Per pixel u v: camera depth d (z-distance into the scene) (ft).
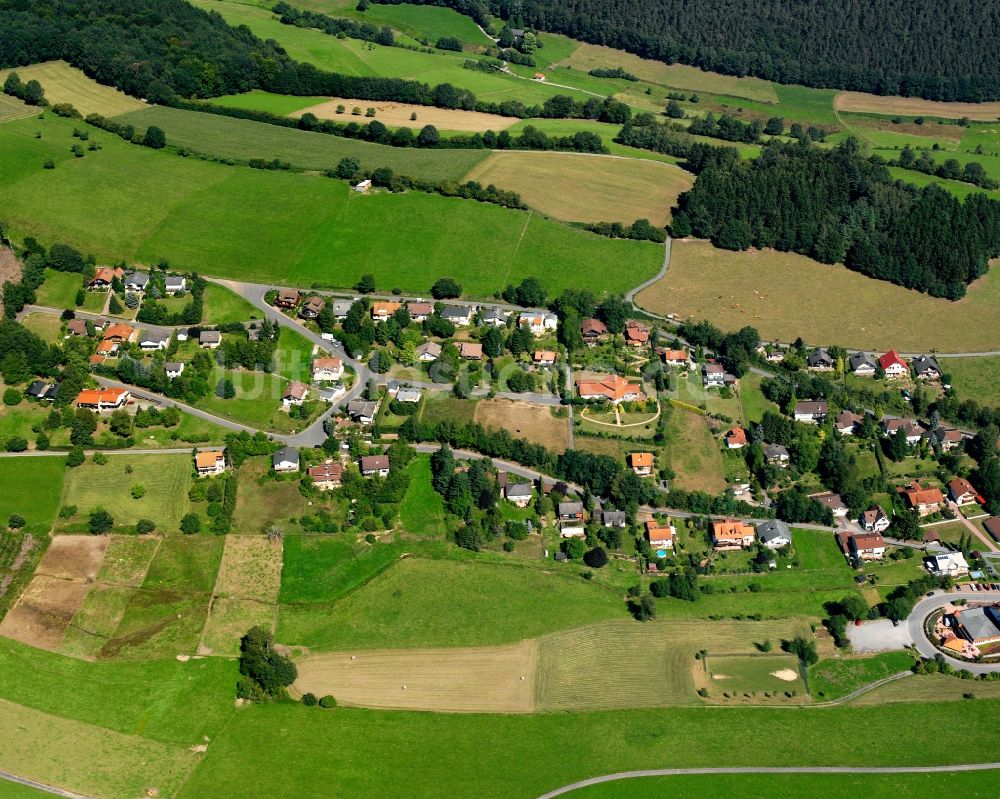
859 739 624.18
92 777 577.43
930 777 602.03
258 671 626.23
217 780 580.30
